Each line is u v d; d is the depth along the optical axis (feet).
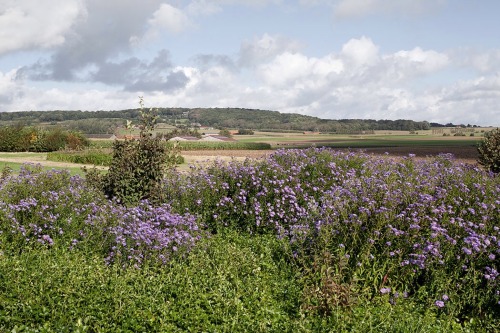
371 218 31.71
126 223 36.68
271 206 41.60
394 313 24.79
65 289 24.98
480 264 28.12
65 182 44.62
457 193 38.40
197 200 43.27
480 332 24.34
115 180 46.88
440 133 562.66
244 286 28.35
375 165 49.57
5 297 23.89
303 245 32.53
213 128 607.78
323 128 622.13
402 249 29.04
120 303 23.98
